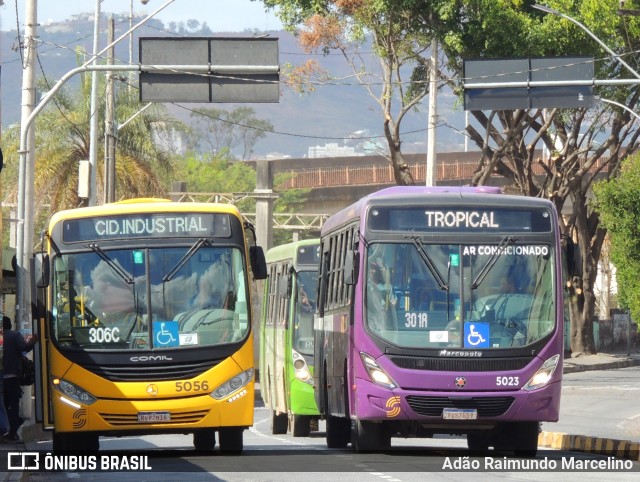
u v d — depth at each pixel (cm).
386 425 4619
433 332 4422
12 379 5431
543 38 10838
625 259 10606
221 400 4444
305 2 11331
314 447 5497
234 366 4469
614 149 12756
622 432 6256
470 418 4388
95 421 4409
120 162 13112
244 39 7162
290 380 6350
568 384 10925
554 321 4459
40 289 4519
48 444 5709
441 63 11556
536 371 4412
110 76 10225
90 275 4503
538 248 4509
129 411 4403
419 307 4450
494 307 4447
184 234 4559
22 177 6444
